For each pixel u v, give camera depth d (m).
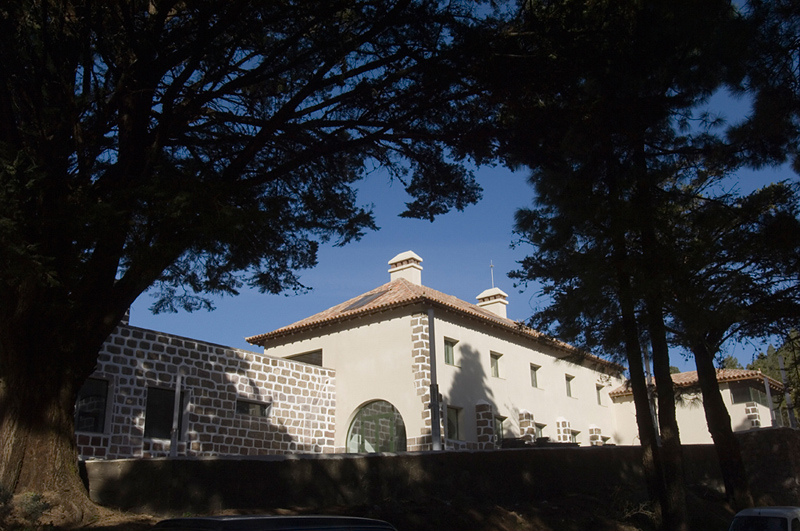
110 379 18.53
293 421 23.69
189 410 20.27
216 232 9.63
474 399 25.62
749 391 29.03
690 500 17.56
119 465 10.88
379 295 27.55
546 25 10.58
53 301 9.73
